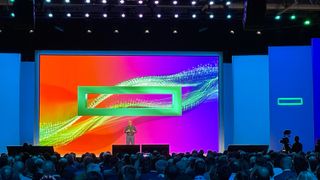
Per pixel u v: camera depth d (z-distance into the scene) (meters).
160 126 22.80
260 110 22.77
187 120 22.86
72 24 21.42
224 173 6.92
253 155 11.55
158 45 22.50
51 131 22.52
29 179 9.11
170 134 22.81
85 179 7.10
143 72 22.94
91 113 22.72
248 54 22.70
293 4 19.08
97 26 21.59
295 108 21.42
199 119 22.88
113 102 22.88
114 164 10.98
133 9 20.12
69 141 22.58
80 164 9.91
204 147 22.77
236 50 22.66
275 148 21.44
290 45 21.81
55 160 10.95
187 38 22.39
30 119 22.45
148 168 9.71
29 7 14.38
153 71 22.94
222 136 22.84
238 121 22.86
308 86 21.42
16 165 9.09
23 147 17.50
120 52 22.73
